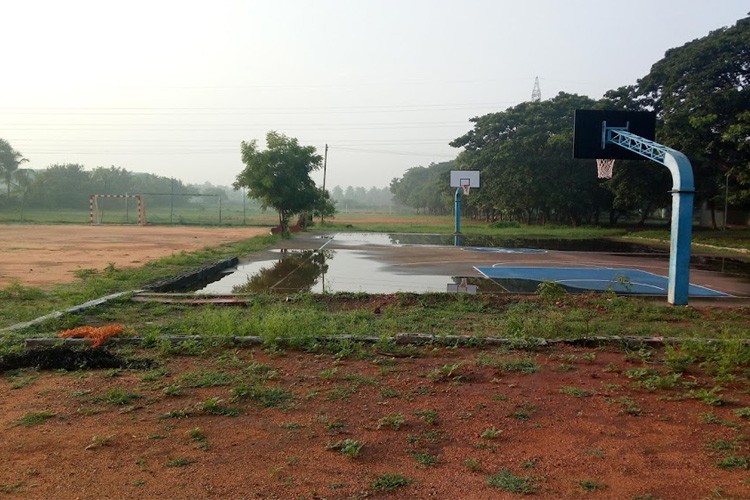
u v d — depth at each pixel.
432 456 3.48
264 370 5.24
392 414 4.17
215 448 3.54
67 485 3.05
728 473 3.29
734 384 5.00
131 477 3.15
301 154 28.16
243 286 12.33
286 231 28.78
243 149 27.86
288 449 3.55
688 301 10.62
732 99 25.36
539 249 23.52
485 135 45.72
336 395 4.57
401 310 8.69
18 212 51.09
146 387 4.73
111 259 16.25
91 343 6.14
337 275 14.31
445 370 5.20
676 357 5.45
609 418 4.16
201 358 5.68
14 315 7.79
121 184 68.88
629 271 15.77
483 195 43.84
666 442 3.74
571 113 41.50
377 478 3.18
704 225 38.97
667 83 29.20
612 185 32.69
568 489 3.09
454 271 15.31
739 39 26.23
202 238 26.33
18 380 4.88
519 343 6.25
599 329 7.37
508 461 3.43
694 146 25.95
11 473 3.19
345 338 6.27
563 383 5.01
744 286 13.19
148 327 7.06
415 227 39.94
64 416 4.07
